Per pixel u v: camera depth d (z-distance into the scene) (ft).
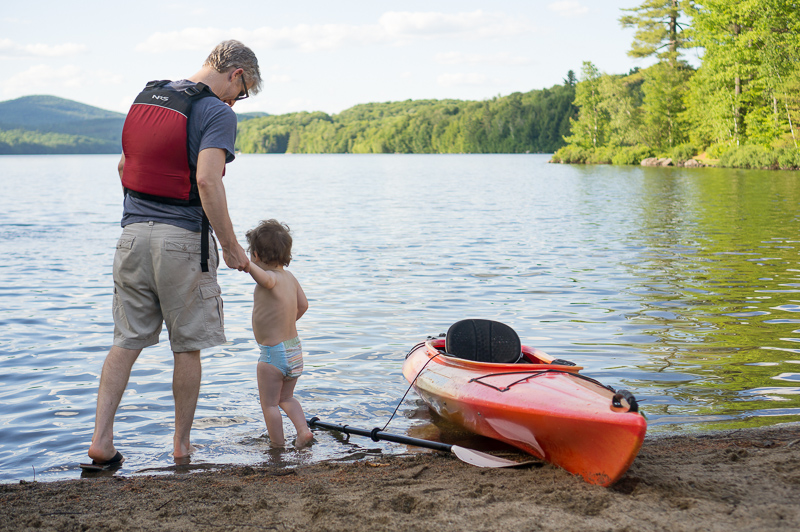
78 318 26.30
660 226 56.44
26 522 9.63
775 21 157.79
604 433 11.02
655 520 9.07
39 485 11.75
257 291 14.29
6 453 13.78
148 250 12.48
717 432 14.21
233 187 128.98
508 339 16.43
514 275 35.19
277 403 14.55
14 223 62.13
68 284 33.40
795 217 60.75
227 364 20.08
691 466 11.64
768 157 155.12
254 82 14.01
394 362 20.45
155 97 12.71
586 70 275.18
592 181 132.16
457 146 555.28
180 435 13.50
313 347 22.11
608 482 11.10
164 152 12.31
